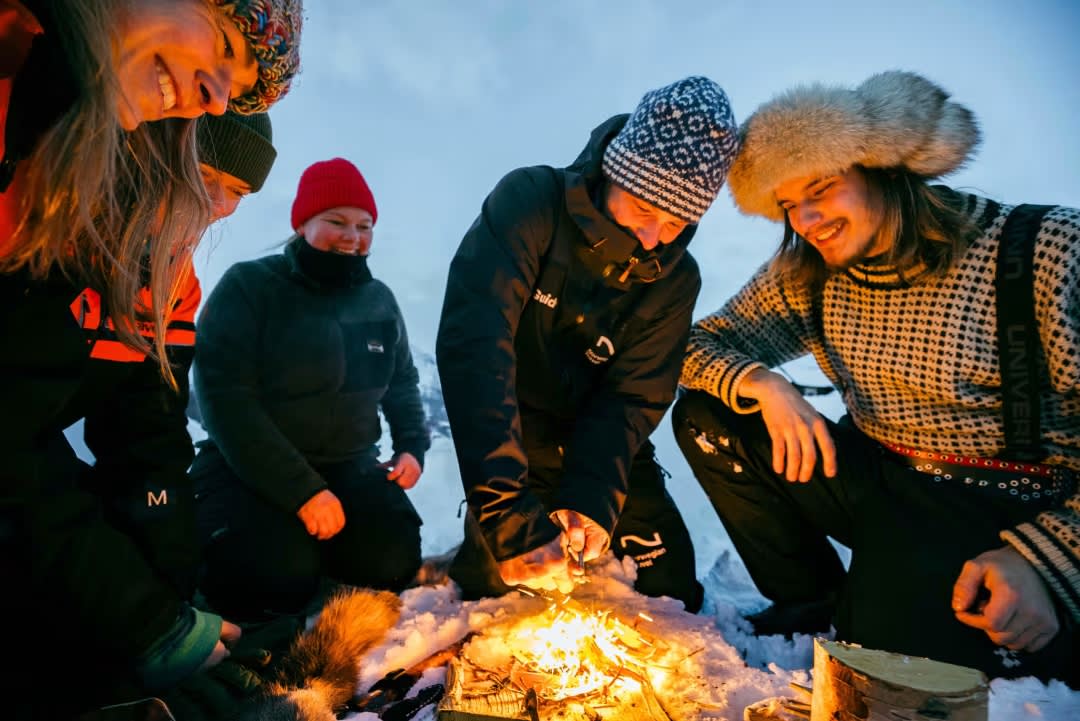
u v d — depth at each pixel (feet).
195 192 4.12
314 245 6.64
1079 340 4.43
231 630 4.28
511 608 5.41
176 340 4.64
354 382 6.73
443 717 3.52
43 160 2.85
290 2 3.35
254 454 5.82
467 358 4.78
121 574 3.59
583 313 5.53
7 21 2.68
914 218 4.91
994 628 4.17
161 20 2.88
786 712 3.58
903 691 2.70
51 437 3.82
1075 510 4.30
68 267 3.45
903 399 5.34
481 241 5.13
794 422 5.42
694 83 4.97
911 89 4.83
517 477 4.53
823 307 5.73
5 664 3.27
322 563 6.51
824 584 5.93
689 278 5.70
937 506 4.97
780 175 5.04
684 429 6.27
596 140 5.35
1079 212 4.60
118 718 3.17
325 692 3.90
